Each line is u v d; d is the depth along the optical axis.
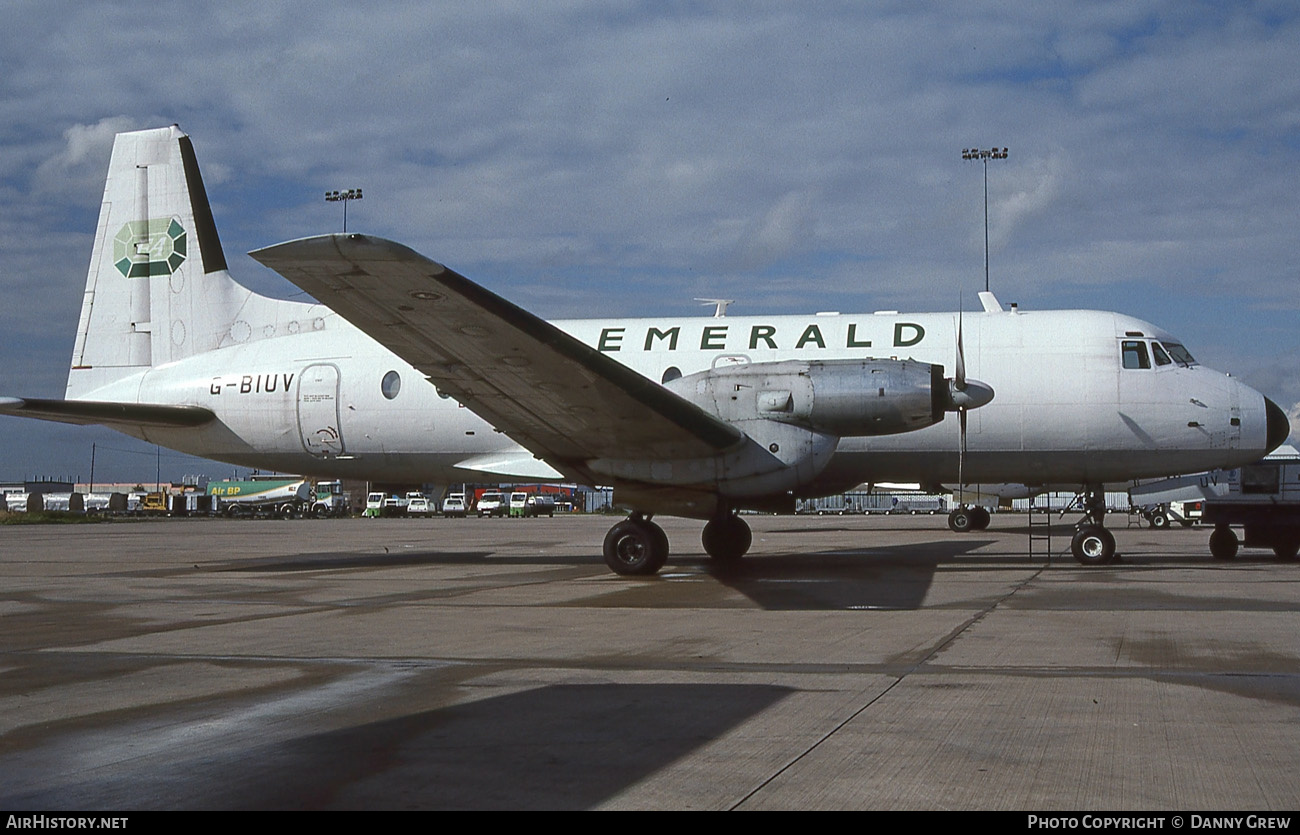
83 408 17.64
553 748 5.21
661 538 15.00
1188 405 16.14
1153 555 19.22
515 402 13.55
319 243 9.59
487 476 17.94
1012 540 25.53
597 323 18.06
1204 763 4.84
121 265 19.92
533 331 11.45
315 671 7.46
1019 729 5.50
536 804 4.34
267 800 4.42
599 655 8.04
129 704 6.36
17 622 10.46
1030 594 12.02
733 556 16.98
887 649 8.16
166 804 4.37
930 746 5.18
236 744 5.35
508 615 10.65
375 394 18.02
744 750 5.15
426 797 4.44
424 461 18.08
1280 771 4.71
